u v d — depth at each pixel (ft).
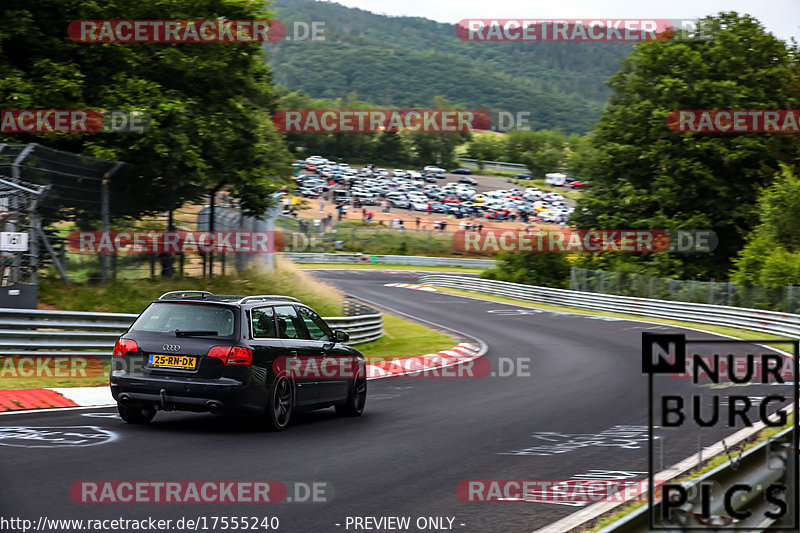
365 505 19.93
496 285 159.33
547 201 372.79
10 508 18.33
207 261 71.51
